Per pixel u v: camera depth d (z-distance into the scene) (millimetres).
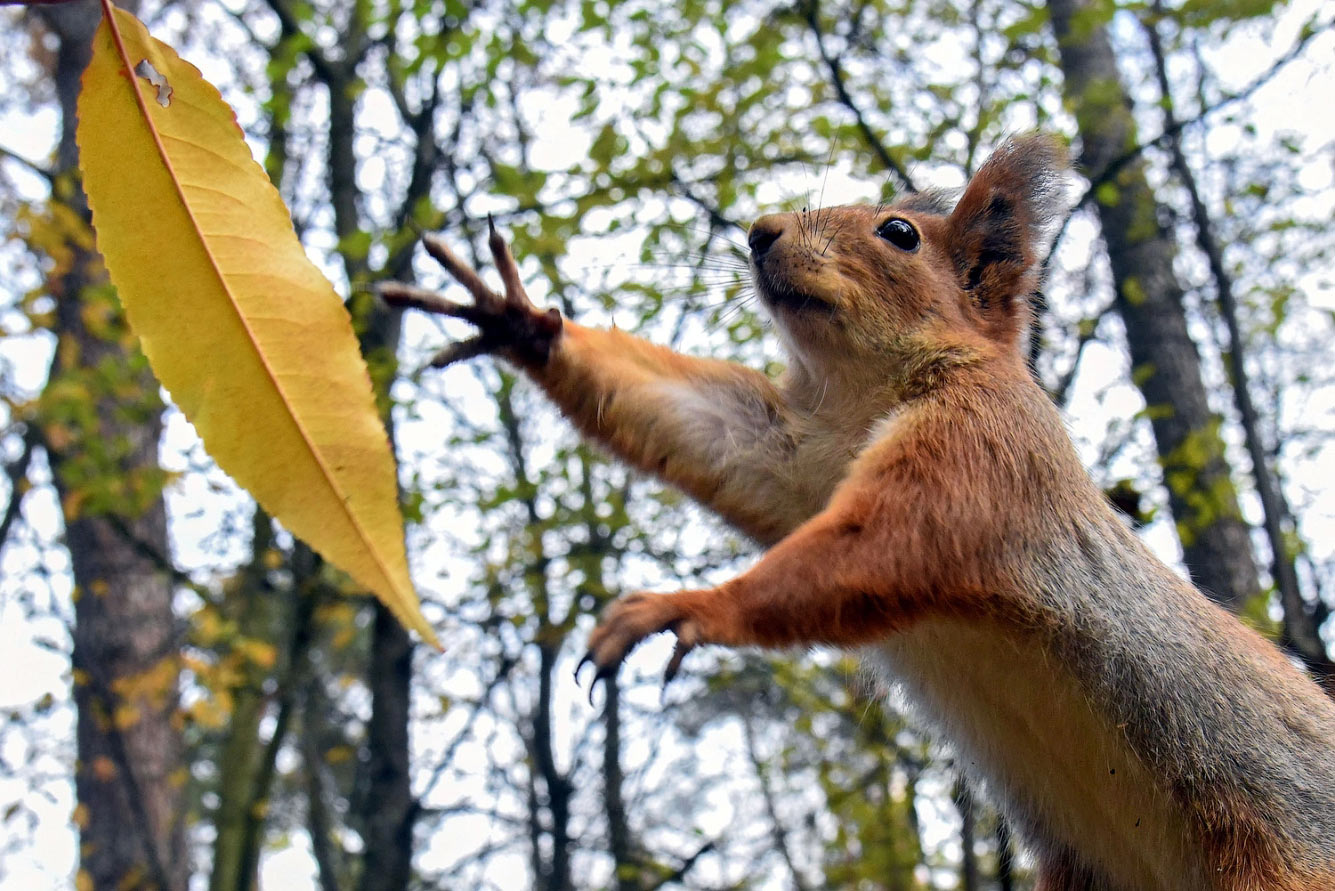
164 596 11898
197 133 1708
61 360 10859
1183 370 10109
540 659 12930
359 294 9500
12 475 11680
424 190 10859
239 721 10867
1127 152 9250
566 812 12734
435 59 9805
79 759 11508
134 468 11086
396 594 1616
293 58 10047
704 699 13844
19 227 10055
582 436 4828
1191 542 9297
